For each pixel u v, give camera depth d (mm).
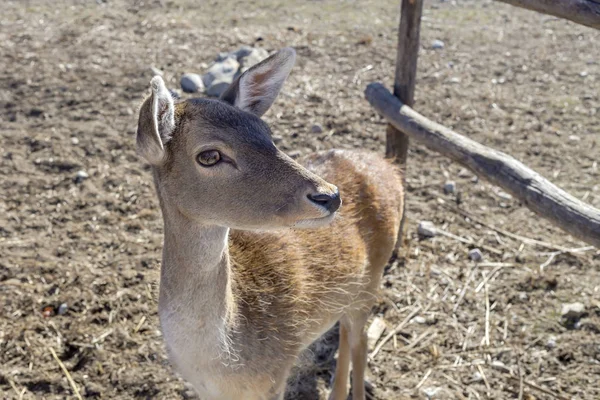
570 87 2439
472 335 1430
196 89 2303
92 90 2301
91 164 1944
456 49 2729
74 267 1569
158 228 1714
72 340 1393
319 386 1340
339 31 2846
